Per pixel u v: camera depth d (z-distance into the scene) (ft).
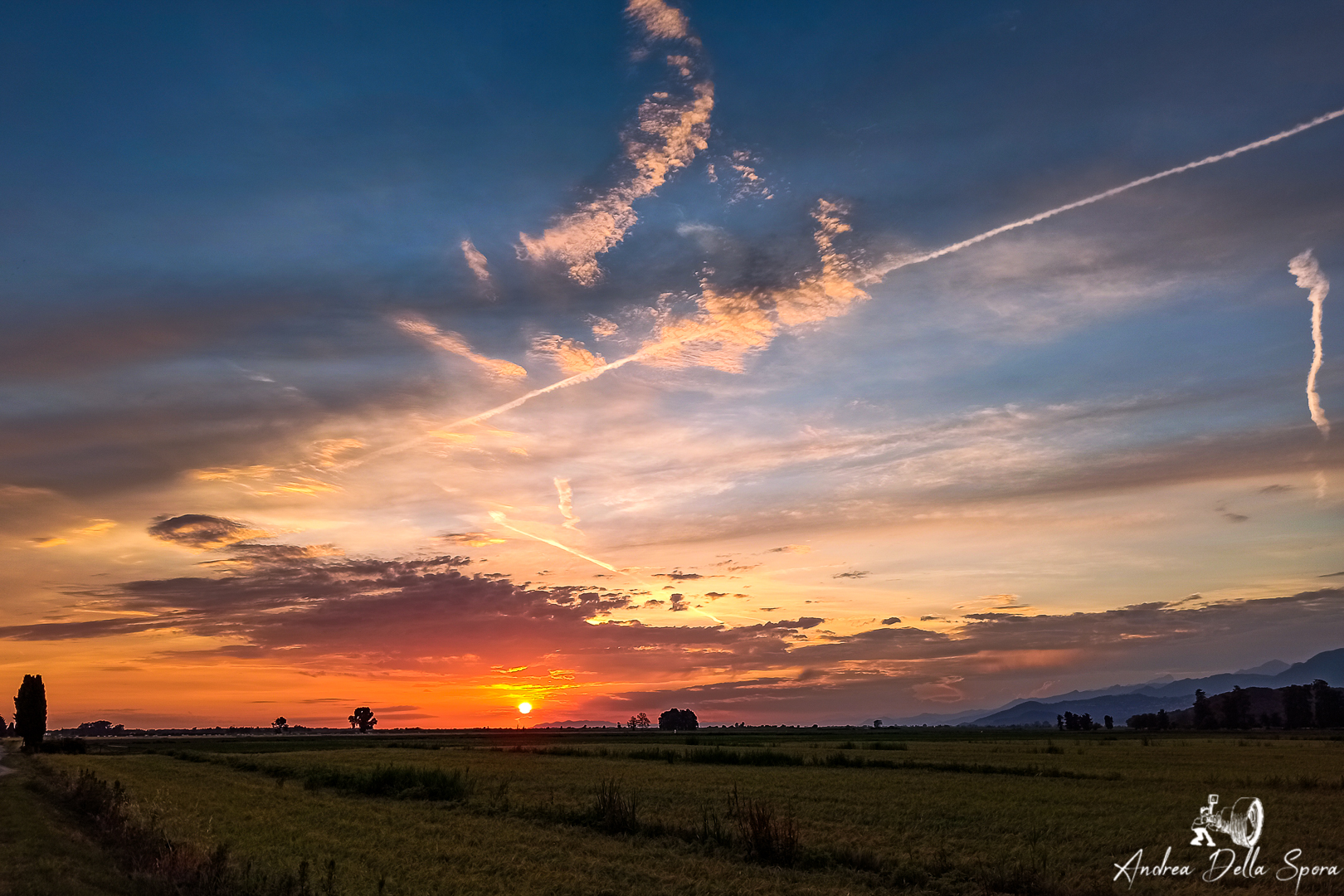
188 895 61.46
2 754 302.25
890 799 133.80
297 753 305.73
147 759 277.85
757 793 142.51
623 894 67.46
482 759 258.37
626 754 278.67
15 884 61.11
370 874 73.26
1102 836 95.91
